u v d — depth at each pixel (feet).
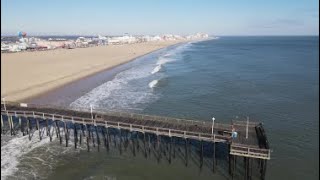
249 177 102.42
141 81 264.52
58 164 113.39
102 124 120.57
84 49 587.68
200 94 215.31
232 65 377.50
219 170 108.58
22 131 140.36
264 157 93.66
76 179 103.50
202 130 112.27
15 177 104.32
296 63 396.98
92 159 117.08
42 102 185.16
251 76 290.97
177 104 189.26
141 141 131.95
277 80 269.23
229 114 169.99
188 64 389.39
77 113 132.77
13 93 199.62
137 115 130.62
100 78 274.98
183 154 120.26
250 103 191.72
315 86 241.76
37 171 108.47
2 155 119.55
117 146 127.95
